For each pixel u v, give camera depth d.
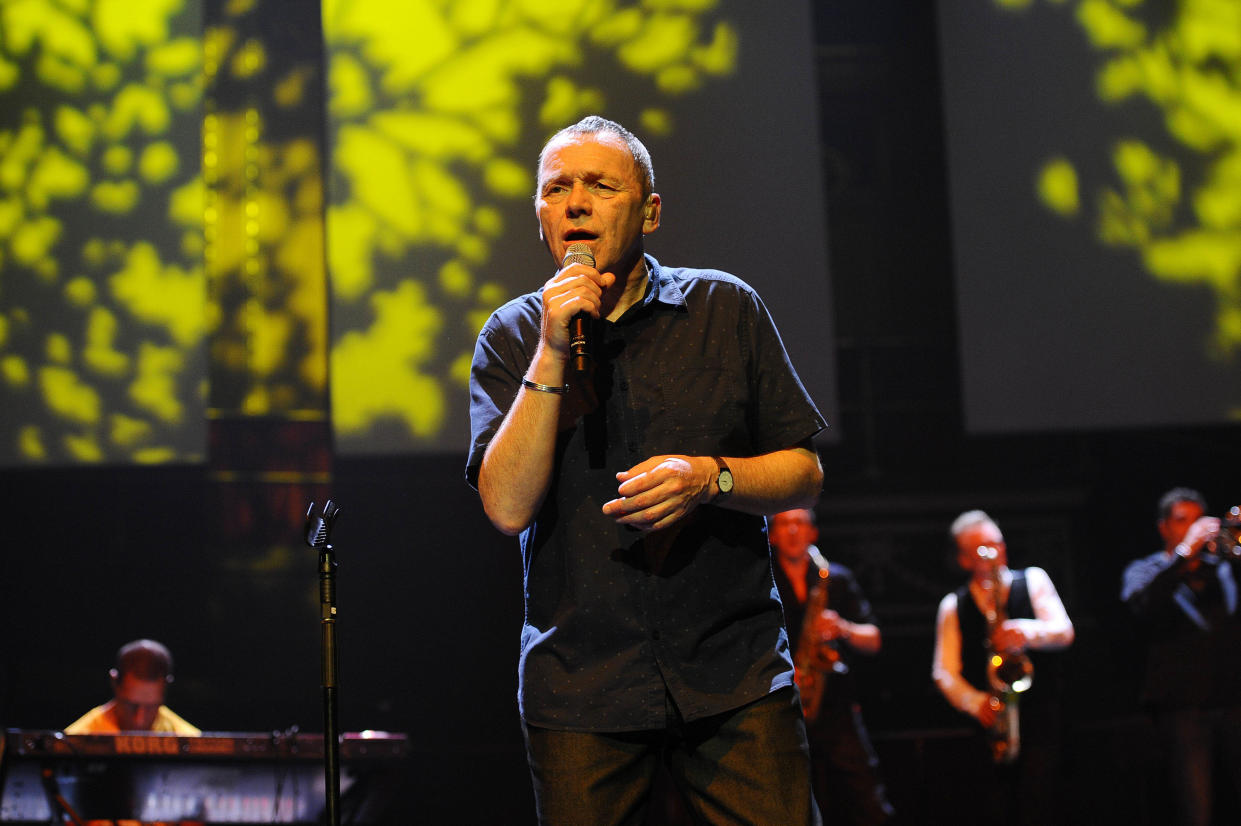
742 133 7.43
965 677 6.12
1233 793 6.82
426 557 7.90
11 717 7.57
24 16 7.65
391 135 7.48
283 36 7.91
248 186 7.83
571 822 2.07
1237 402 7.50
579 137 2.29
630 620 2.13
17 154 7.60
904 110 8.43
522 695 2.19
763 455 2.24
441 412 7.44
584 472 2.20
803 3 7.49
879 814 6.14
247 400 7.81
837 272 8.32
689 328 2.29
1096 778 7.05
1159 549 8.03
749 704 2.12
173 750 4.65
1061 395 7.55
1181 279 7.55
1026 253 7.60
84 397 7.53
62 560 7.79
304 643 7.76
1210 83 7.60
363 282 7.47
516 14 7.50
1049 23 7.66
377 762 4.74
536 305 2.38
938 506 8.09
